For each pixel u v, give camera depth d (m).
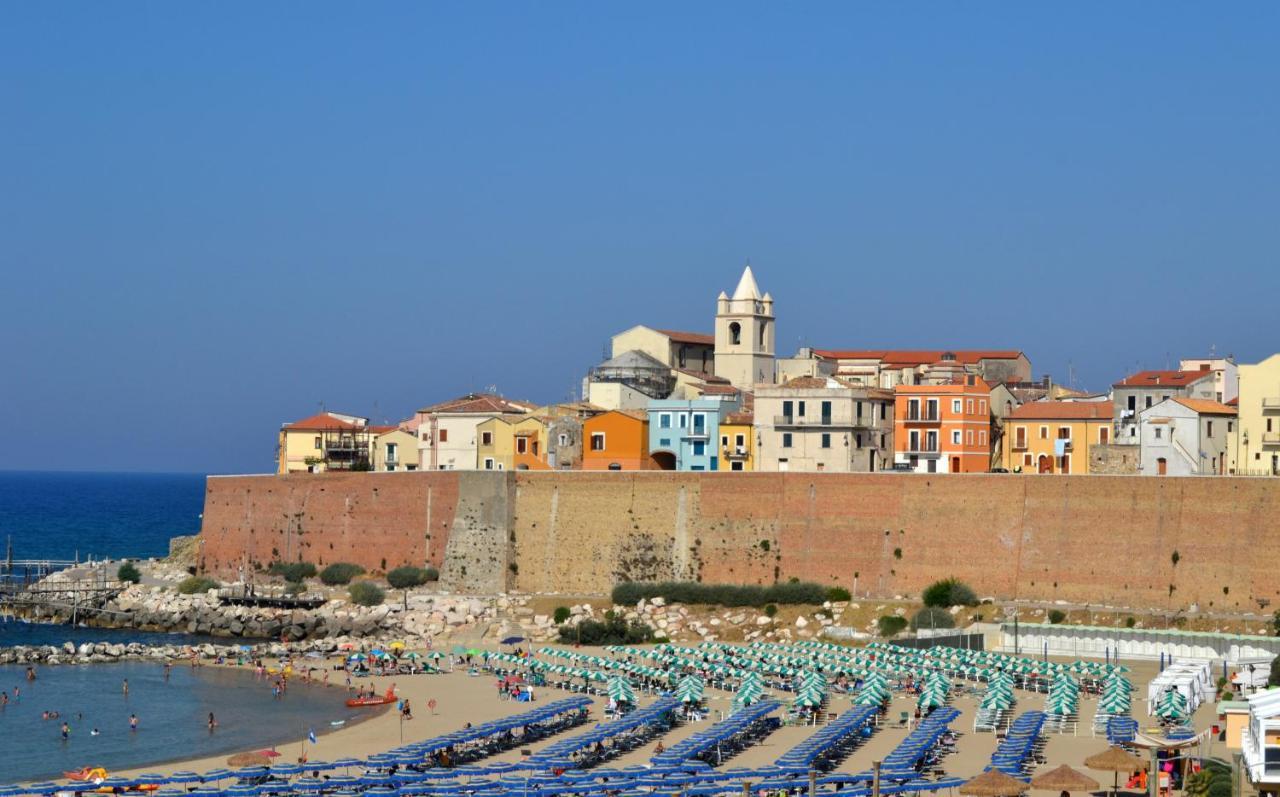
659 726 173.25
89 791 146.25
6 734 179.62
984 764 152.12
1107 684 178.50
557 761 152.75
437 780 145.38
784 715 177.88
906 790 137.75
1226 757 143.88
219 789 144.25
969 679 194.12
